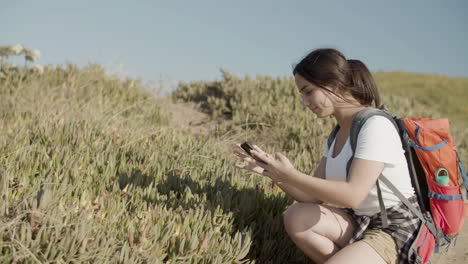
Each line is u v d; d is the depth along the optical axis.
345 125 2.28
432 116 8.79
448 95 20.28
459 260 3.36
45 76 6.70
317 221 2.28
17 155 3.25
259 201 3.20
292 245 2.89
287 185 2.56
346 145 2.20
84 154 3.44
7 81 6.01
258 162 2.24
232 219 2.72
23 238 1.96
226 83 8.30
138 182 3.13
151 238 2.26
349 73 2.14
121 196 2.89
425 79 24.81
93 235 2.19
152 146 4.20
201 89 8.52
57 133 3.92
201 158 4.16
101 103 6.21
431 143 2.05
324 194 2.05
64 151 3.45
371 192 2.17
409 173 2.17
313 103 2.21
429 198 2.15
